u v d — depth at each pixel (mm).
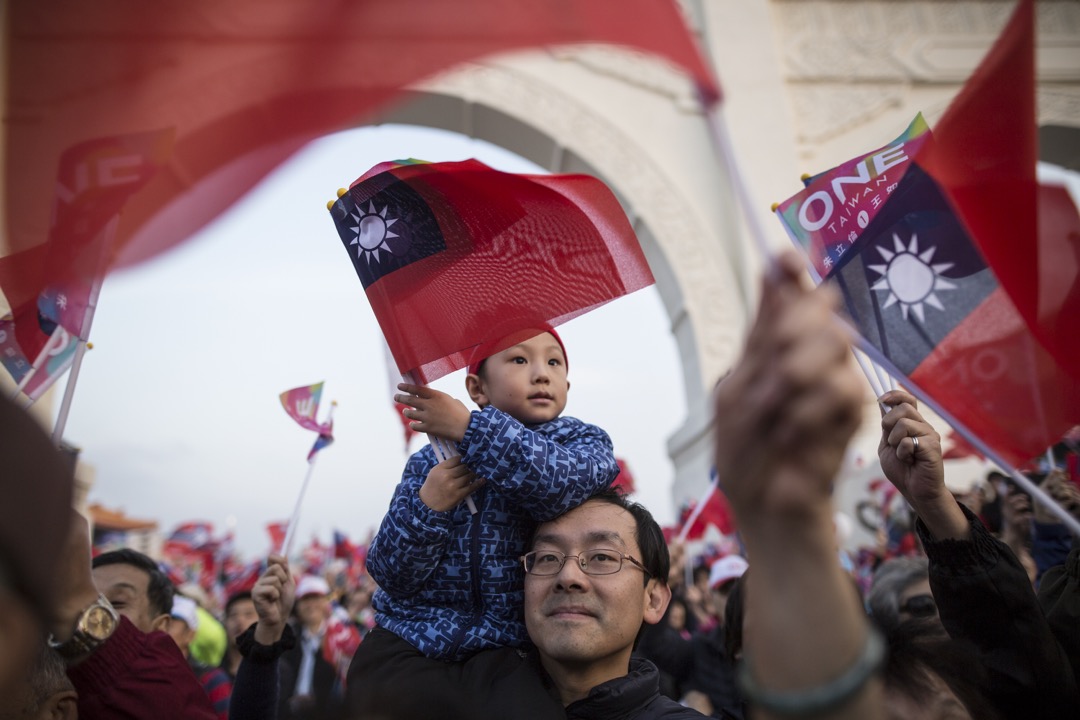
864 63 9742
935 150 2062
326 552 8938
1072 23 9836
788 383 671
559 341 2154
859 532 6691
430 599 1917
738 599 2211
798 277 704
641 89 9531
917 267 2076
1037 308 1946
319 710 1329
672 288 9062
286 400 2785
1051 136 9734
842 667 750
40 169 1296
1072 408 2000
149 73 1267
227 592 7055
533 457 1779
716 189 9203
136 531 11992
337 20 1222
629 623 1732
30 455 758
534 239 1899
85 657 1566
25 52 1260
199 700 1704
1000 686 1651
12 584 729
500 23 1083
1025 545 3176
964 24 9961
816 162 9406
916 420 1808
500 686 1688
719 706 3256
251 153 1250
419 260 1900
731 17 9727
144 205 1275
